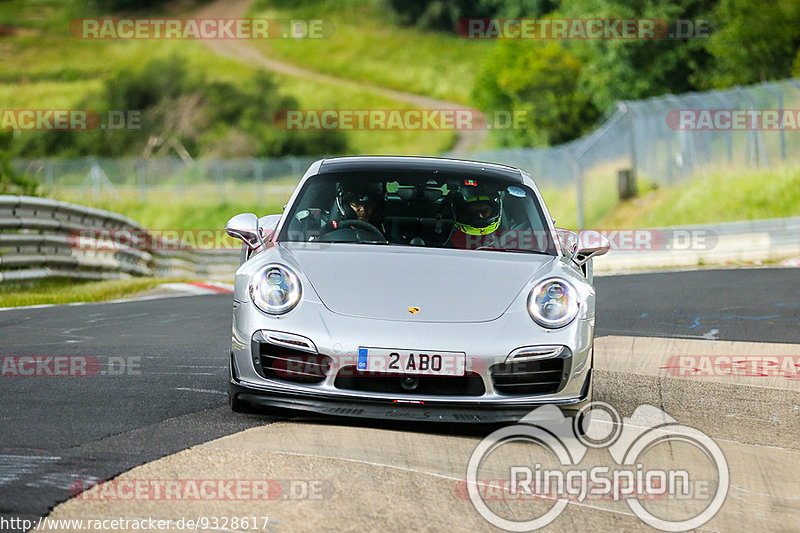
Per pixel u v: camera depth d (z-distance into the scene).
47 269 45.12
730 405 19.83
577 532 11.63
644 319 33.84
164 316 32.84
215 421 16.05
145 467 13.02
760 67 114.69
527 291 16.62
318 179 19.67
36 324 29.38
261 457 13.81
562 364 15.93
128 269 54.50
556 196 101.62
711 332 30.64
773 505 13.27
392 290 16.41
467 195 19.33
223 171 172.00
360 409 15.58
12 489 11.81
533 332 15.91
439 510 11.98
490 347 15.58
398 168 19.88
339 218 18.84
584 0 150.88
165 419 16.06
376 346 15.43
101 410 16.61
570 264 18.22
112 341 25.73
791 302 38.34
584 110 154.75
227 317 33.00
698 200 86.38
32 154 185.75
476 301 16.33
